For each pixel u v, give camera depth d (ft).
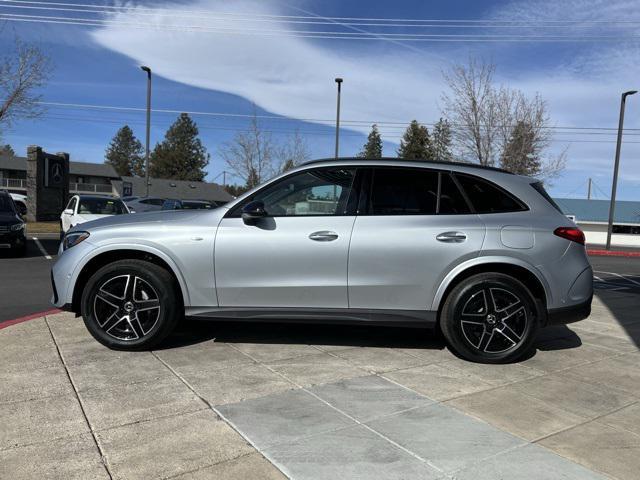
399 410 11.83
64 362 14.55
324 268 14.98
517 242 14.94
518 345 15.15
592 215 164.14
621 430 11.16
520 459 9.76
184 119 290.76
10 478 8.81
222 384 13.15
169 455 9.64
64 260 15.64
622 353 17.15
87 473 9.02
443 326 15.28
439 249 14.89
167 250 15.15
